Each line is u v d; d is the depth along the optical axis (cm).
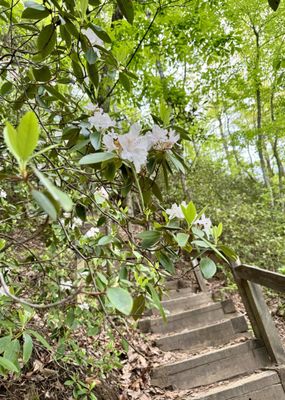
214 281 451
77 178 124
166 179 94
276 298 411
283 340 319
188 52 415
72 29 84
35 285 181
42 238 160
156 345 256
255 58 535
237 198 619
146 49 372
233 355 231
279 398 201
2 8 140
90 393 169
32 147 44
